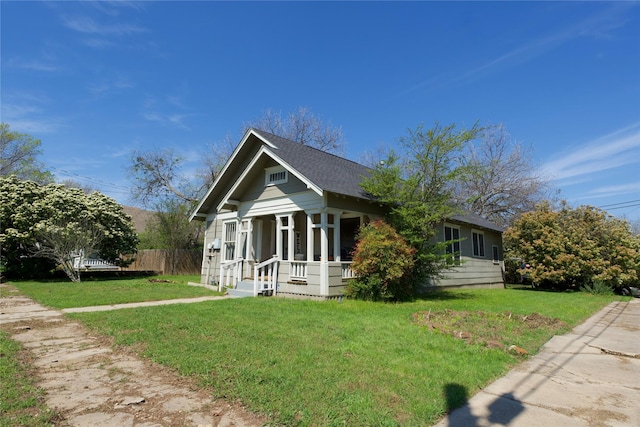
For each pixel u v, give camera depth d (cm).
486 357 500
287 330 613
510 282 2419
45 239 1562
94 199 1811
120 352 489
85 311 784
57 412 305
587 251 1689
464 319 768
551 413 337
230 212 1468
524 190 2688
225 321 674
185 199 2861
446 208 1159
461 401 357
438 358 482
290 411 309
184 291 1217
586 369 483
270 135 1430
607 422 320
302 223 1477
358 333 610
